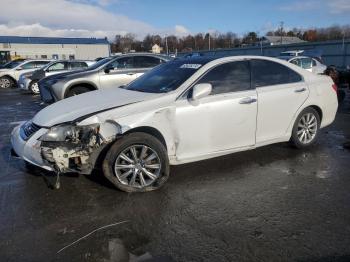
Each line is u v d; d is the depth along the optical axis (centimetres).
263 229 335
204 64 477
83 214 367
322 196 406
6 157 565
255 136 500
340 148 596
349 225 341
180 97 439
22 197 408
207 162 520
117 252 302
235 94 474
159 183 423
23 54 5006
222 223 347
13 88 2050
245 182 448
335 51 4353
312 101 558
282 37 8881
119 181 407
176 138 434
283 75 538
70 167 393
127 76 1036
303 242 313
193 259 291
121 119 397
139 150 413
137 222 351
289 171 486
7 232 335
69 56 5316
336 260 288
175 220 354
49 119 411
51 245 313
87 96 487
